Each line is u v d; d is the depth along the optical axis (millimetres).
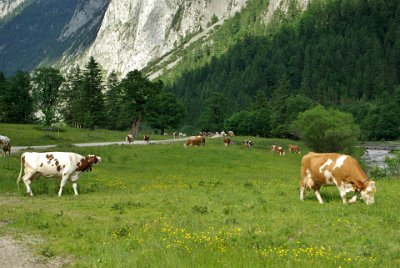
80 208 18594
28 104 114750
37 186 24938
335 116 79812
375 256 11656
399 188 23078
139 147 61094
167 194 22672
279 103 136375
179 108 124688
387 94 181000
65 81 118750
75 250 12352
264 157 60531
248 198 20000
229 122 145500
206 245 12102
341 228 14133
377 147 117875
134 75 97250
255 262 10336
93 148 56562
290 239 13383
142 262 10539
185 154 55781
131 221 15844
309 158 19156
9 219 16250
